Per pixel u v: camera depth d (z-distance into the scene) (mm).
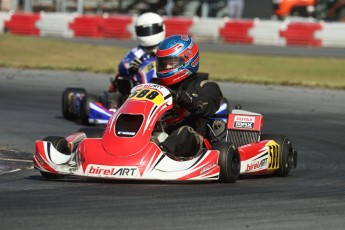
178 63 24078
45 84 55281
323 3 126062
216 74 65875
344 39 101562
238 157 22578
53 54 76688
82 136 24266
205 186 21547
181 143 22703
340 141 35062
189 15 133125
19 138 32969
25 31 109812
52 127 36844
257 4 125125
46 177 22828
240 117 25219
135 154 21375
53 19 110062
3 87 52312
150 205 18359
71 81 58062
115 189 20625
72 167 21703
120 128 22125
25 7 122688
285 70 72062
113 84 38781
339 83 61875
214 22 106750
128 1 137125
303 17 126938
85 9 139250
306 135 36625
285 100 50969
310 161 29359
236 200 19453
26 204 18312
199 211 17859
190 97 22578
